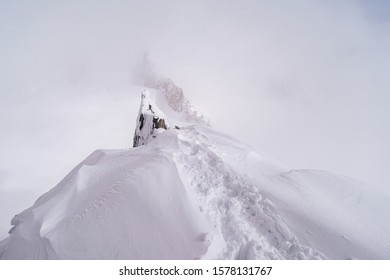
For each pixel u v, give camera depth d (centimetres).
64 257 890
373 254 899
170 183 1089
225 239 873
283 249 859
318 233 945
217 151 1527
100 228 961
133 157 1452
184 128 2178
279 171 1563
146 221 951
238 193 1124
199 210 987
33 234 1044
